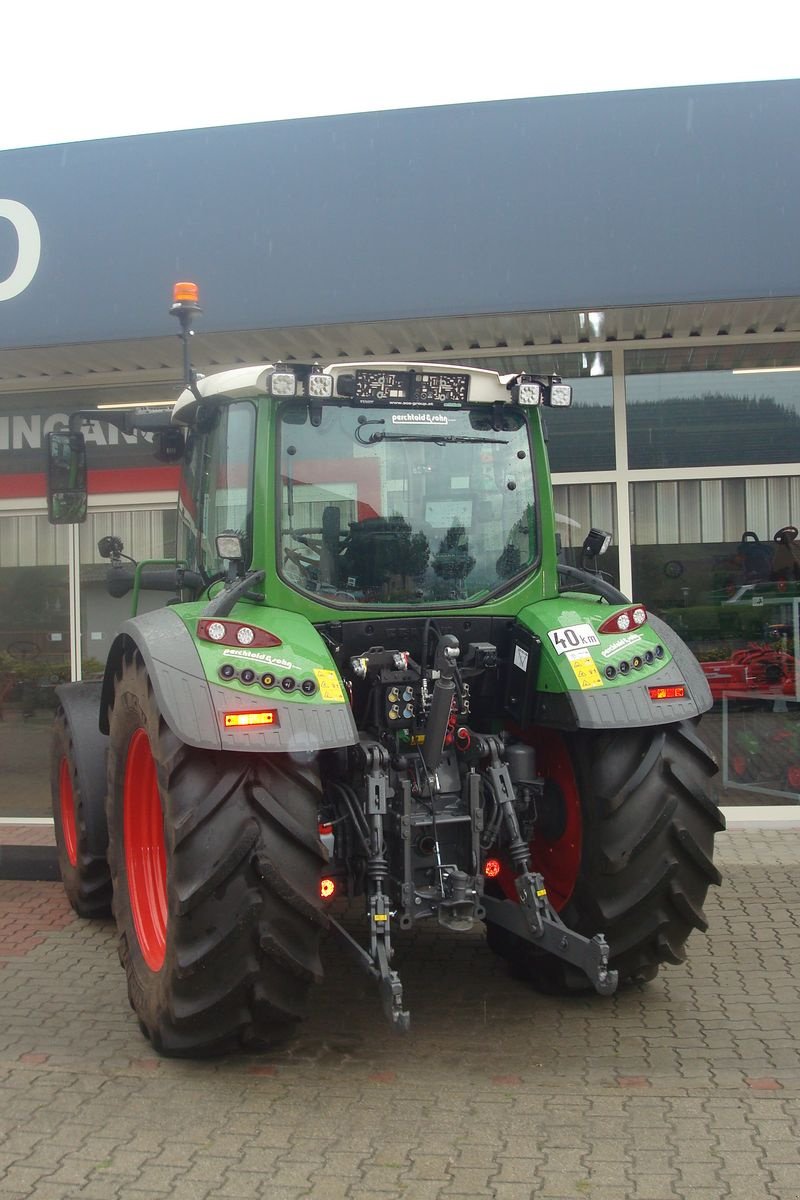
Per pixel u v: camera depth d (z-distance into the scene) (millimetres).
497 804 3957
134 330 6699
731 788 7523
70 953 5152
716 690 7613
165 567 7758
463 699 4066
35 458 8461
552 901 4383
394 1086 3623
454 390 4305
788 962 4816
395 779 3904
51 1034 4129
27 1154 3180
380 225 6438
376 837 3758
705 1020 4184
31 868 6672
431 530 4309
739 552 7621
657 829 3936
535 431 4477
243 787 3574
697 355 7621
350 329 6883
